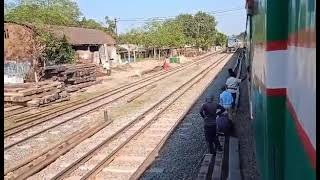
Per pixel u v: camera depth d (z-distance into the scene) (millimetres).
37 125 15812
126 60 59750
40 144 13039
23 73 24859
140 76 37812
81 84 28766
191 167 10273
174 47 74938
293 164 3350
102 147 12242
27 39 25719
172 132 13953
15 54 24625
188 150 11781
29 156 11344
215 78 33281
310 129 2637
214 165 9727
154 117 16547
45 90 21109
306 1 2721
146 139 13281
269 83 3803
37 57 26500
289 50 3521
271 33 3721
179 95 23828
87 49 46969
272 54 3766
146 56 70750
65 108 19453
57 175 9352
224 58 66562
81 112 18734
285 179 3840
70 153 11703
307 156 2752
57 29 32094
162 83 31766
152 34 62656
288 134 3613
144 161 10719
